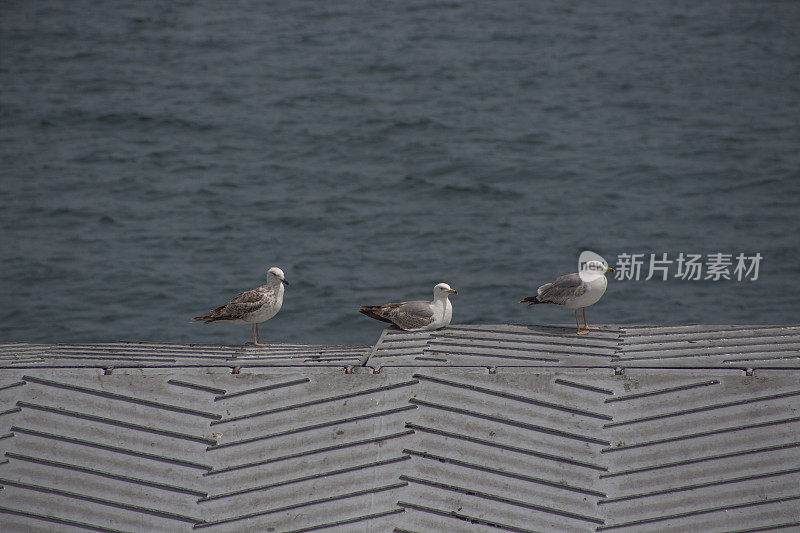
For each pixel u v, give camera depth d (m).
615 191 45.81
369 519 11.89
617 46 72.25
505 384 13.56
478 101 59.81
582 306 16.67
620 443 12.71
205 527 11.96
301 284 36.59
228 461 12.71
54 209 43.78
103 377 13.77
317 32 76.56
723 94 60.75
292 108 58.81
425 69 66.44
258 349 15.71
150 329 33.50
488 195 45.50
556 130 54.50
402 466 12.51
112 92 61.88
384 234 41.31
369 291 36.03
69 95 61.19
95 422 13.15
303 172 48.78
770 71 65.44
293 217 43.06
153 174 48.50
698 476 12.26
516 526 11.80
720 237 40.69
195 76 65.56
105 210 43.81
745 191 45.66
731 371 13.47
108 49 71.94
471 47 72.19
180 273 37.72
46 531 12.03
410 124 55.50
